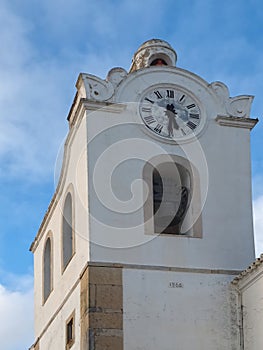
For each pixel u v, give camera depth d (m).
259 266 30.53
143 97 33.94
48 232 38.59
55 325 35.56
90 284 30.92
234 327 31.61
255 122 34.81
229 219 33.28
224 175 33.84
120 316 30.80
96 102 33.28
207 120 34.38
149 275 31.59
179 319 31.30
